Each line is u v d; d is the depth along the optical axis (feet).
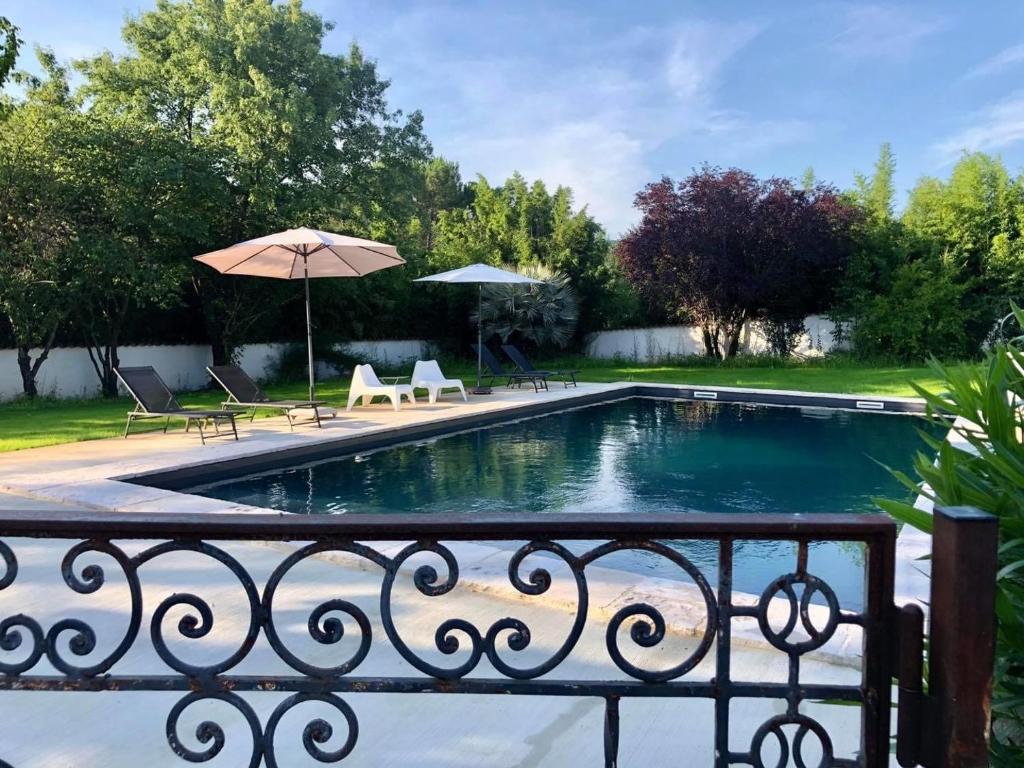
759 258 60.70
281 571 3.86
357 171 51.55
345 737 6.89
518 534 3.61
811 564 14.21
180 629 4.00
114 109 45.42
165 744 6.77
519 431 32.76
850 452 27.43
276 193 43.98
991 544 3.15
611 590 10.26
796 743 3.83
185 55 45.19
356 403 38.17
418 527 3.63
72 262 36.78
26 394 38.83
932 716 3.37
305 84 48.21
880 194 65.21
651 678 3.85
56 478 18.39
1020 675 4.28
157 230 40.22
